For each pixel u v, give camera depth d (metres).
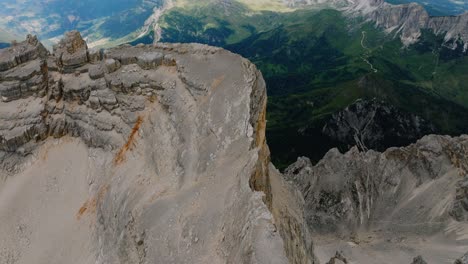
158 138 59.81
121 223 50.97
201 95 58.47
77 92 74.62
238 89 54.19
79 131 74.88
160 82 65.25
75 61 77.06
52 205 67.50
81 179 69.00
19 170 74.44
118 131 68.06
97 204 61.81
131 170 59.56
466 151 149.12
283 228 44.50
